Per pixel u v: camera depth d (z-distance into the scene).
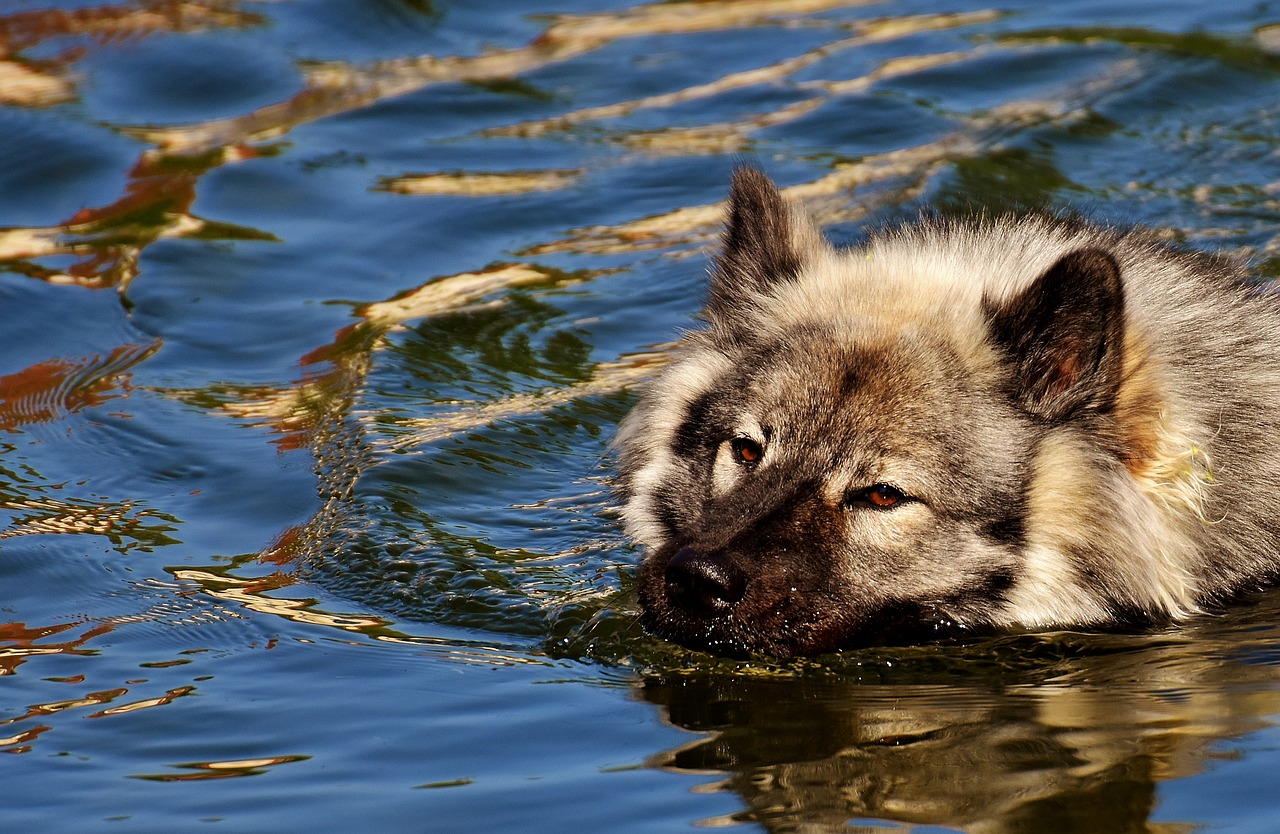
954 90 23.34
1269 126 21.39
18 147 22.09
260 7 27.36
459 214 20.50
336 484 14.16
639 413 13.55
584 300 18.39
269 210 20.66
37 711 10.15
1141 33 24.86
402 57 25.73
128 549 12.89
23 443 14.98
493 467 14.68
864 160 21.27
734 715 10.05
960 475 11.15
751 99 23.73
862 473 11.05
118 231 20.00
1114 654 11.06
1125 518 11.45
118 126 22.94
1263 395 12.38
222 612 11.80
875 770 9.04
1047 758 9.11
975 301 12.12
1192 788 8.59
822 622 10.98
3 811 8.79
